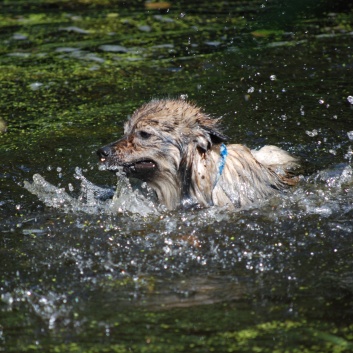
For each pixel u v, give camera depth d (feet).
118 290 34.47
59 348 29.89
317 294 33.53
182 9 85.51
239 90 61.77
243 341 29.99
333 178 47.47
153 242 39.63
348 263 36.45
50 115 58.44
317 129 54.13
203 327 31.09
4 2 90.79
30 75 67.36
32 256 38.04
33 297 33.99
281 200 44.83
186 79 64.85
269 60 68.28
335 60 67.31
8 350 29.84
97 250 38.73
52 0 91.25
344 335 30.22
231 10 83.71
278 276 35.42
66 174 48.60
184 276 35.76
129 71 67.51
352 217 41.91
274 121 55.67
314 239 39.29
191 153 44.75
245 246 38.83
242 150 46.98
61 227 41.57
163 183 45.55
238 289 34.24
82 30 79.46
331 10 81.46
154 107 45.42
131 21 82.07
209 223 42.01
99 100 61.11
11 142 53.57
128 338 30.42
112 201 44.93
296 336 30.25
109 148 44.57
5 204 44.55
